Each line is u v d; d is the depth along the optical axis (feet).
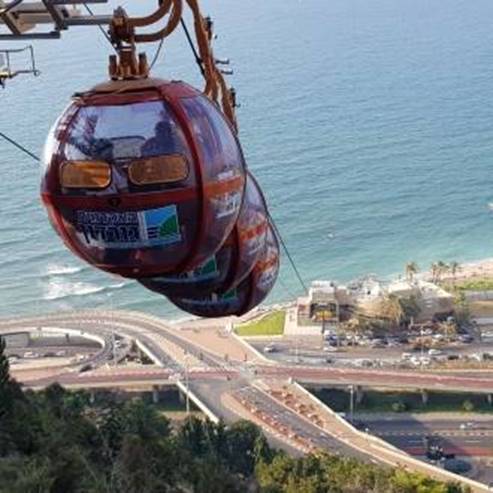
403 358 364.58
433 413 330.95
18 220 569.64
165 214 29.81
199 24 34.22
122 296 467.11
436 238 548.31
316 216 580.30
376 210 588.09
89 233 30.32
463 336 384.47
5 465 114.93
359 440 295.69
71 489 117.29
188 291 39.32
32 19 37.65
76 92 31.24
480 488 257.75
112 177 29.50
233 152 31.37
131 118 29.68
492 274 475.31
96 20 34.37
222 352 372.58
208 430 228.02
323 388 345.10
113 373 357.41
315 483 168.76
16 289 479.41
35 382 350.64
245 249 38.81
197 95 31.07
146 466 130.93
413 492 182.80
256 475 185.06
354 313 401.90
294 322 402.93
